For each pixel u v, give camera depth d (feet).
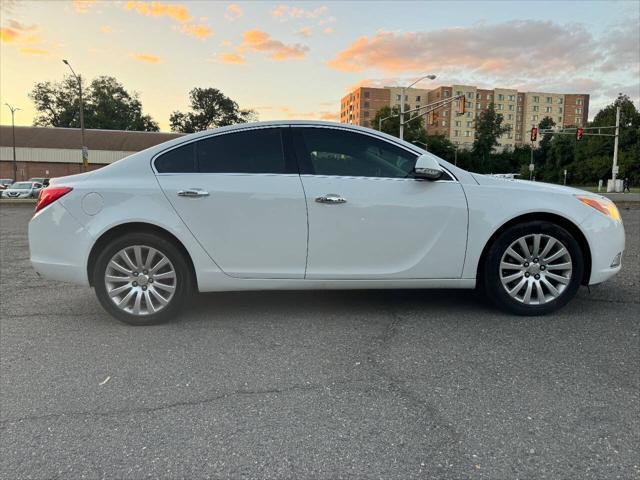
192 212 12.53
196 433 7.74
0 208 70.54
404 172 13.03
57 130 205.05
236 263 12.75
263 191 12.59
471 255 12.98
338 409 8.44
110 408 8.55
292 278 12.89
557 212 12.94
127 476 6.68
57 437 7.65
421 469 6.79
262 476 6.67
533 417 8.08
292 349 11.19
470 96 385.91
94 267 12.76
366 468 6.82
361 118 378.12
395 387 9.23
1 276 19.75
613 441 7.37
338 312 13.99
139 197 12.52
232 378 9.70
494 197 12.96
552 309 13.24
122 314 12.82
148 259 12.76
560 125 416.26
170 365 10.36
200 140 13.08
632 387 9.11
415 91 390.42
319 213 12.62
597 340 11.51
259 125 13.21
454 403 8.58
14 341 11.85
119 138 206.28
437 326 12.66
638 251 23.52
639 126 222.28
